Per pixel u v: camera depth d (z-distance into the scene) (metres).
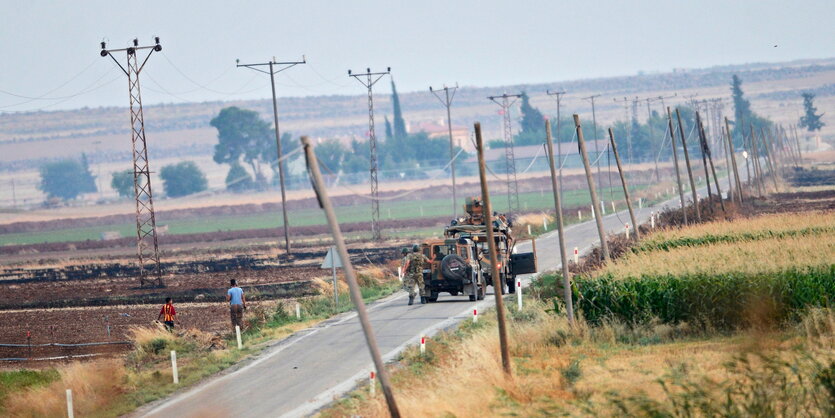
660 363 104.81
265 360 133.50
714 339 120.50
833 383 73.94
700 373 87.81
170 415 103.25
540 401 89.25
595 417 79.44
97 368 127.06
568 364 107.50
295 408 99.50
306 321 170.38
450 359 111.94
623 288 135.50
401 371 112.12
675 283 131.62
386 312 168.12
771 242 166.62
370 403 92.56
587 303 138.12
